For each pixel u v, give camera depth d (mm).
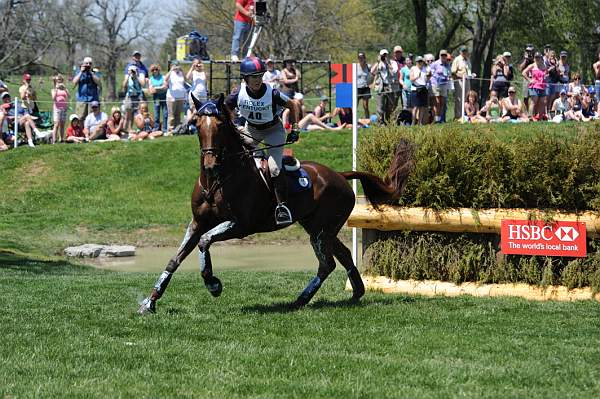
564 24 42906
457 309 11031
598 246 11914
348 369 7879
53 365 7945
